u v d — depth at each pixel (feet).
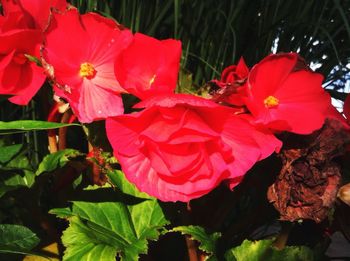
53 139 0.74
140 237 0.64
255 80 0.56
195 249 0.67
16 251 0.57
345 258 0.82
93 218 0.65
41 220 0.70
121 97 0.67
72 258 0.57
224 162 0.54
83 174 0.75
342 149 0.58
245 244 0.66
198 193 0.54
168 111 0.51
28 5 0.64
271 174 0.64
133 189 0.69
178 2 0.89
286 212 0.59
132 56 0.61
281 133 0.59
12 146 0.71
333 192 0.58
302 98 0.59
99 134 0.68
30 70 0.64
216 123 0.54
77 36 0.61
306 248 0.66
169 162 0.52
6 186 0.64
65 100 0.66
